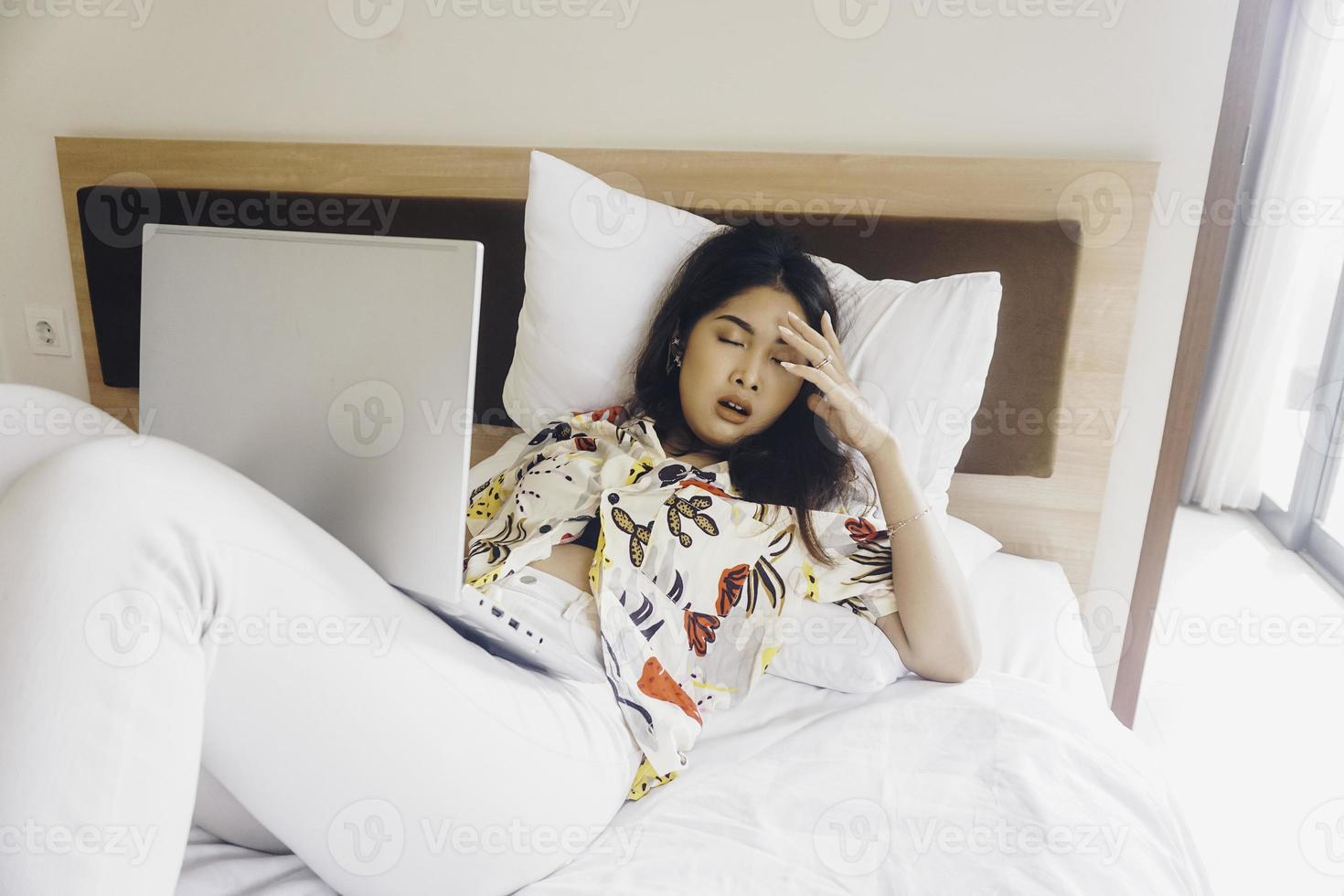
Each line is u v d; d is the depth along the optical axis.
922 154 1.60
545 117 1.72
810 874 0.84
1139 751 1.07
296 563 0.69
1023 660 1.29
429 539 0.76
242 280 0.80
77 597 0.59
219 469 0.69
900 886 0.83
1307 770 1.77
